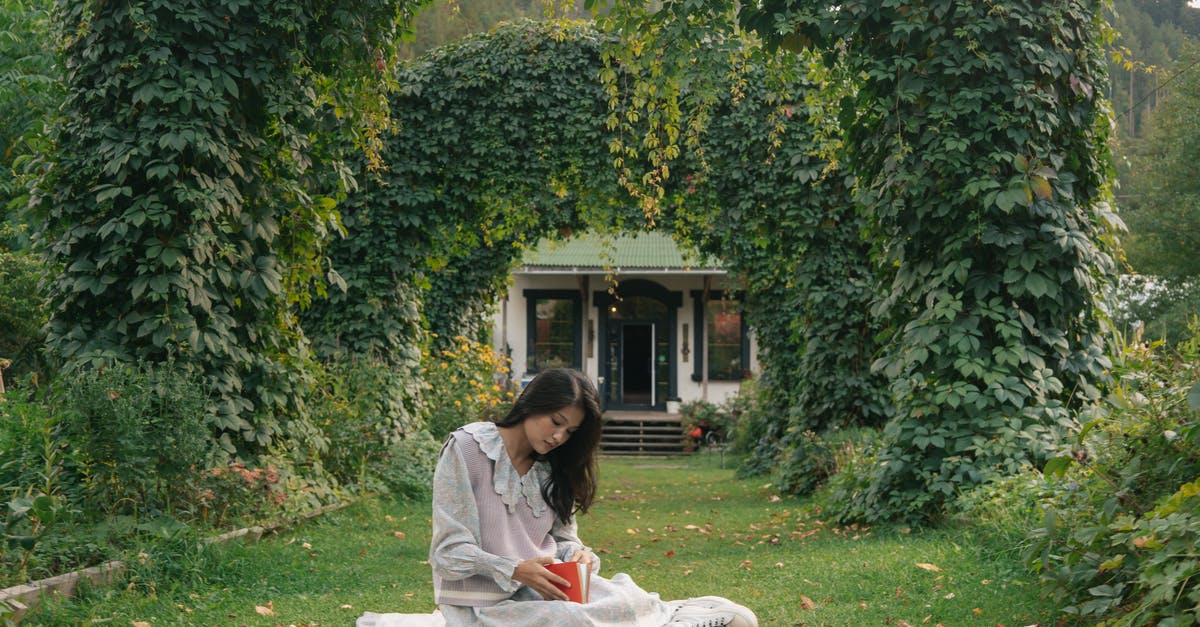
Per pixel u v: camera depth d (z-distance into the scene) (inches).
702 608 122.9
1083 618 162.2
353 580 230.7
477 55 453.1
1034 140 280.7
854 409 462.9
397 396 441.4
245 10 280.4
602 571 255.8
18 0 508.7
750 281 549.3
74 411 226.8
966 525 250.4
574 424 118.4
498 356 628.7
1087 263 285.3
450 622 116.0
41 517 197.3
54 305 272.1
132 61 263.1
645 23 300.2
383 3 305.1
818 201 451.5
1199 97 914.7
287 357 310.5
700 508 419.2
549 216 513.7
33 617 166.4
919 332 284.5
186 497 249.4
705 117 331.3
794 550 266.1
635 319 1039.6
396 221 459.2
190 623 179.5
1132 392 205.2
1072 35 284.0
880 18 282.0
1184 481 172.2
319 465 338.0
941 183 280.8
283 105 286.0
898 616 180.7
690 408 964.6
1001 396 271.1
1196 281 888.9
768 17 293.4
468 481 118.3
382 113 325.4
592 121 444.1
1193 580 137.8
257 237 287.6
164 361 263.7
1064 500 196.9
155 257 265.7
